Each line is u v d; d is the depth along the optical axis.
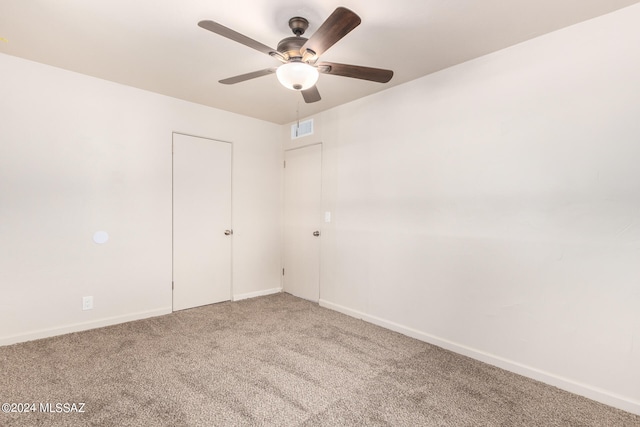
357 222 3.36
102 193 2.96
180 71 2.75
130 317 3.14
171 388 1.99
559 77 2.06
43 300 2.68
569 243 2.03
